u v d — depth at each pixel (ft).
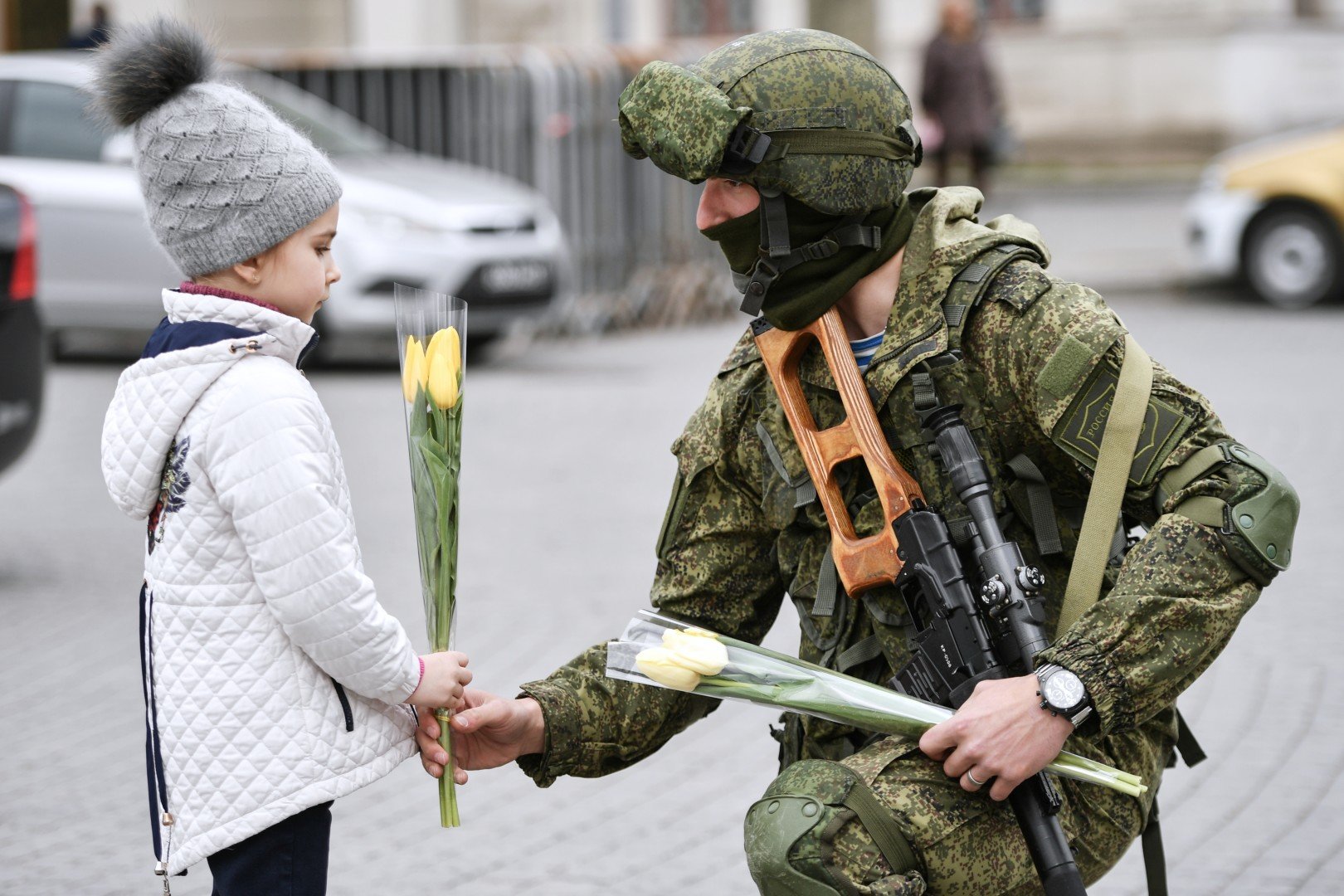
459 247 51.47
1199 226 64.85
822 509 11.71
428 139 60.80
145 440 11.76
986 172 80.84
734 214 11.33
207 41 12.16
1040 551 11.25
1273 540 10.53
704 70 11.20
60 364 56.13
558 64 60.90
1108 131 112.16
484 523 34.63
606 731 12.32
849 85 11.03
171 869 11.83
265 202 11.86
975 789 10.54
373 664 11.61
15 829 20.21
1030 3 113.60
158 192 11.92
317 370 54.39
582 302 62.44
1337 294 62.80
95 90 11.98
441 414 12.21
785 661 11.32
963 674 10.89
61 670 26.11
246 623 11.71
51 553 33.24
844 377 11.29
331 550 11.55
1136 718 10.50
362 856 19.49
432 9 110.63
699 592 12.39
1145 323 60.29
